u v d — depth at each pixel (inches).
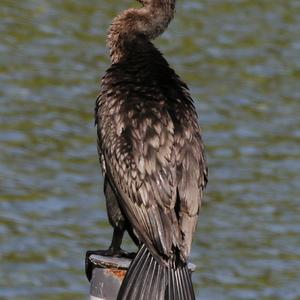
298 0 1270.9
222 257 679.1
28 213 714.2
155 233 315.0
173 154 321.7
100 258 312.7
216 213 734.5
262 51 1090.1
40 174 773.9
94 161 800.9
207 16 1181.7
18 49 1021.2
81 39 1068.5
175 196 317.1
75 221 706.8
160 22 363.9
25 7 1136.2
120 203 327.6
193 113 335.3
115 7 1177.4
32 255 661.9
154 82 336.5
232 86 980.6
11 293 618.2
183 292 306.2
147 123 326.0
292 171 807.7
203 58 1051.3
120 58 357.1
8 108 880.3
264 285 648.4
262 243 697.0
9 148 811.4
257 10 1224.2
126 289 305.3
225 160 817.5
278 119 909.8
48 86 935.0
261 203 752.3
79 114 883.4
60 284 632.4
